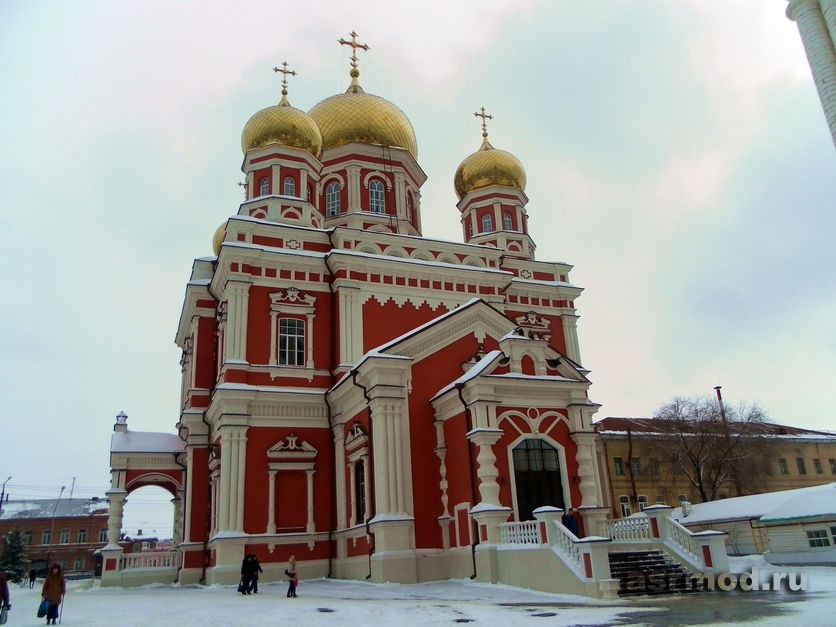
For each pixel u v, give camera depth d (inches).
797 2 497.7
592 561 623.2
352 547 954.1
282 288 1128.8
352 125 1434.5
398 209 1413.6
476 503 804.0
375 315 1147.3
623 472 1847.9
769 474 1990.7
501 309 1246.3
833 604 512.7
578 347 1376.7
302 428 1061.8
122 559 1125.1
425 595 690.2
